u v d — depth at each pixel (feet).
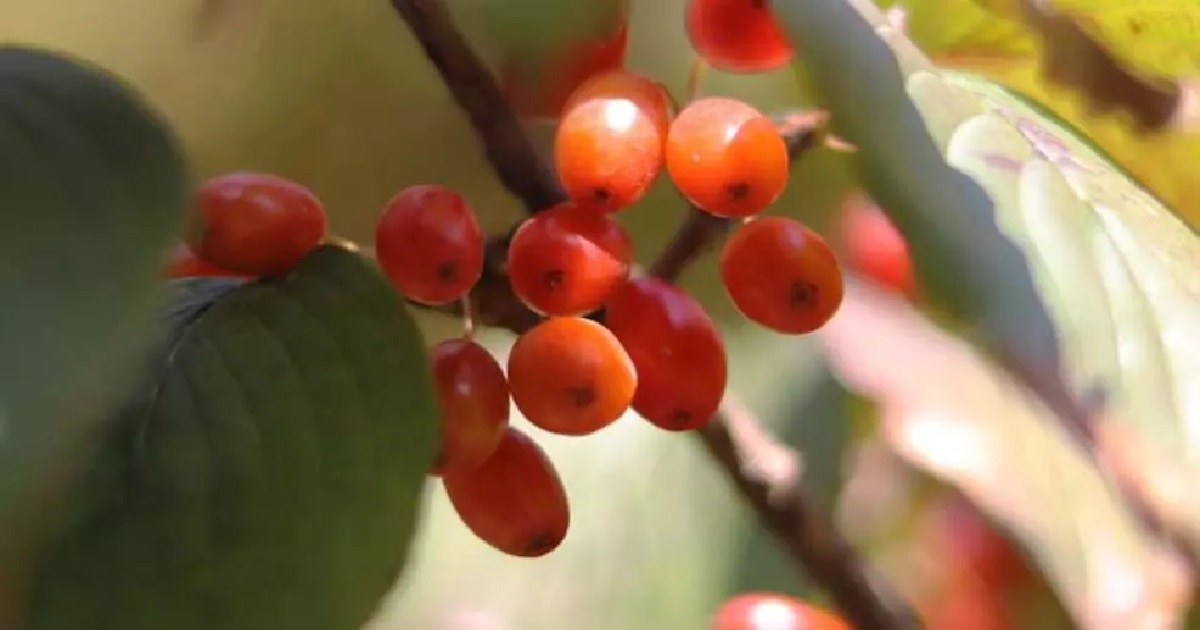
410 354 0.87
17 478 0.75
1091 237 0.89
